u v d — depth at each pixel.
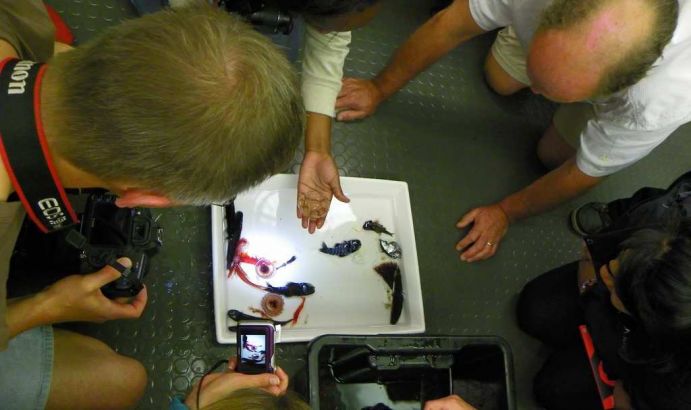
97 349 1.01
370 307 1.33
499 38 1.51
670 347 0.89
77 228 0.96
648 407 1.03
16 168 0.63
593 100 1.00
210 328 1.24
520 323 1.47
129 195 0.66
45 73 0.61
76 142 0.60
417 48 1.31
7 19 0.76
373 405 1.19
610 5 0.83
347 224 1.37
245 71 0.57
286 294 1.28
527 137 1.65
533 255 1.55
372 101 1.46
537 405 1.43
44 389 0.88
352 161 1.46
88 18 1.33
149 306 1.22
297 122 0.65
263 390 0.75
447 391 1.18
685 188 1.09
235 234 1.27
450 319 1.44
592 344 1.22
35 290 1.06
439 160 1.55
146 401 1.17
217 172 0.61
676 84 0.96
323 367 1.13
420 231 1.48
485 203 1.56
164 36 0.56
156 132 0.56
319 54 1.13
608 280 1.07
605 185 1.68
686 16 0.92
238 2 0.82
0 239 0.69
